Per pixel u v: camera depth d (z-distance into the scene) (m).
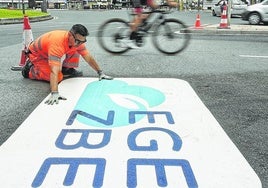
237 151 2.81
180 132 3.16
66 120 3.43
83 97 4.17
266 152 2.84
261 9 15.80
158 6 6.93
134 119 3.46
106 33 7.14
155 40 7.23
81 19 21.02
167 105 3.93
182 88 4.66
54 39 4.24
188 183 2.33
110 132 3.14
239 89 4.68
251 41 10.05
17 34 11.44
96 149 2.80
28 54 5.00
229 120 3.54
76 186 2.29
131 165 2.55
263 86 4.86
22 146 2.87
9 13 22.86
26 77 5.17
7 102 4.05
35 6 42.34
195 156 2.71
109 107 3.82
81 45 4.89
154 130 3.19
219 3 24.59
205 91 4.56
